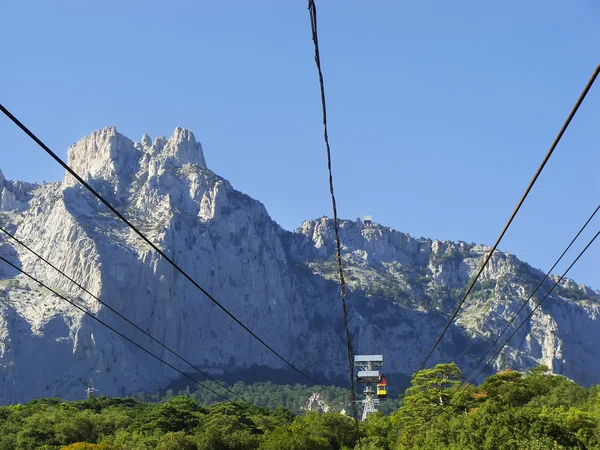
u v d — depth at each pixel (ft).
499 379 541.75
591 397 486.38
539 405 496.64
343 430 572.10
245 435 495.82
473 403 517.14
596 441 361.92
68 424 517.14
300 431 512.22
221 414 560.20
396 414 615.98
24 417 577.43
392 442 529.04
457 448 367.66
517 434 353.51
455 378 593.83
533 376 550.77
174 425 548.72
